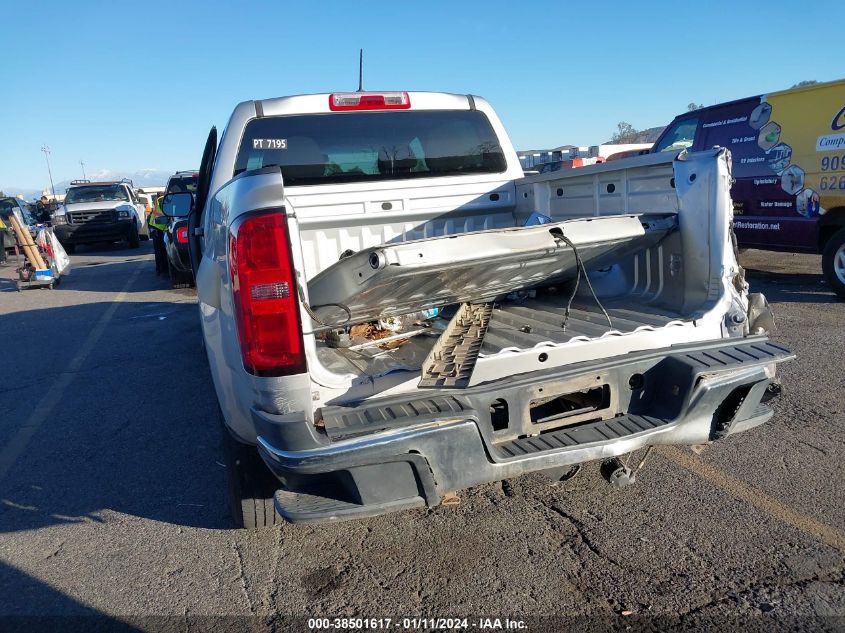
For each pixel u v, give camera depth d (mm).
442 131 4512
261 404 2646
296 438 2510
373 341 3383
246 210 2533
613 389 3004
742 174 9188
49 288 14031
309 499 2637
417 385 2785
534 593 2982
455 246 2773
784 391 5152
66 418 5734
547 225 3043
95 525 3863
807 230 8398
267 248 2520
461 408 2641
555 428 2945
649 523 3482
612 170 3863
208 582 3227
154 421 5539
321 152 4215
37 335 9266
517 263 3113
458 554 3330
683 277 3502
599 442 2828
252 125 4066
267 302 2541
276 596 3084
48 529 3846
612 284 3984
